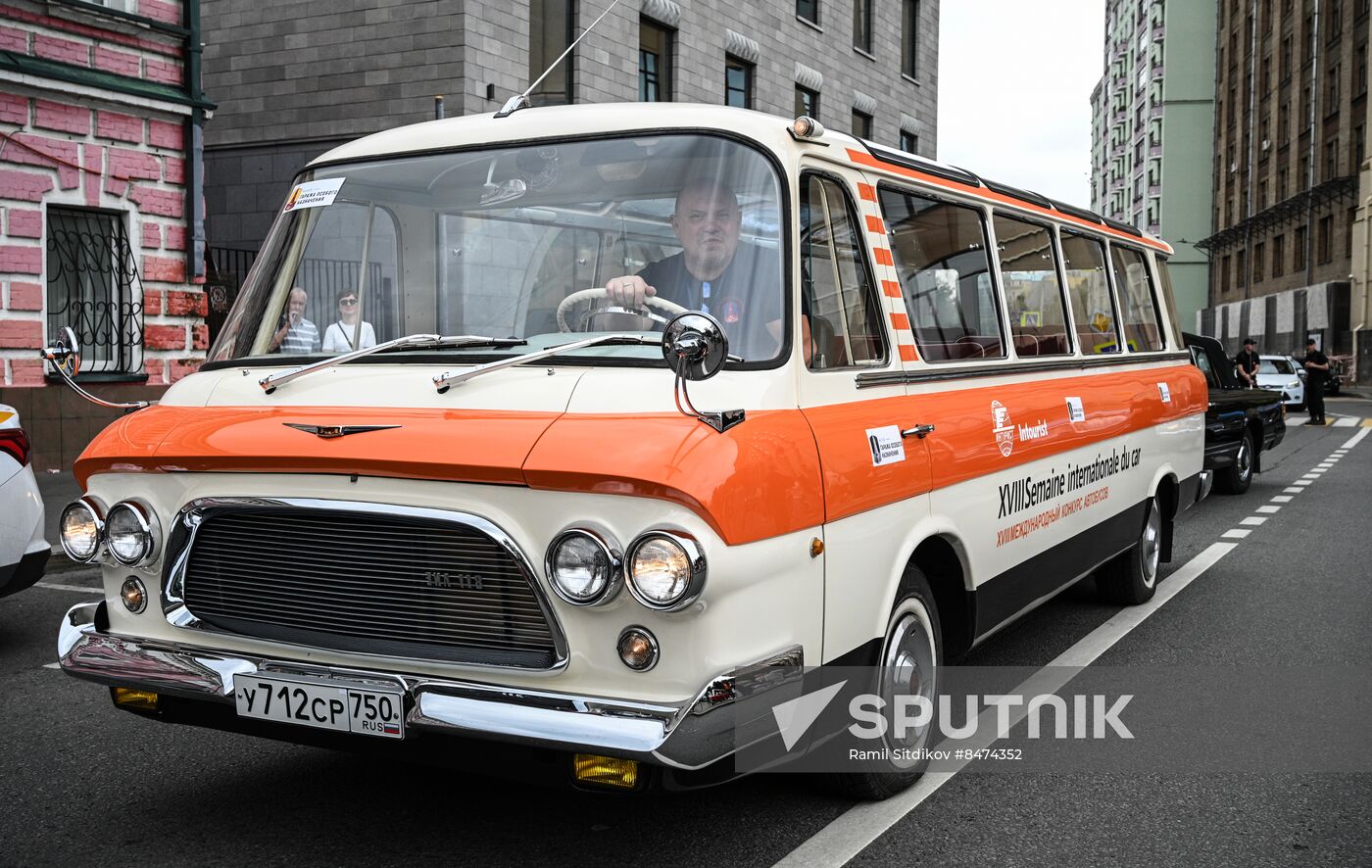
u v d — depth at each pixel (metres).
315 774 4.70
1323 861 3.97
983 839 4.12
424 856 3.90
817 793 4.49
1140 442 7.46
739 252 3.91
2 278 12.86
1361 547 10.56
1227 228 69.56
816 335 3.97
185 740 5.16
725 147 4.02
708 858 3.90
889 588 4.19
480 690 3.32
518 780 3.36
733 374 3.68
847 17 28.05
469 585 3.40
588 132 4.23
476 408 3.62
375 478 3.50
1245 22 67.94
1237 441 14.41
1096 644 6.93
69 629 4.00
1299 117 57.34
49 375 13.31
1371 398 43.44
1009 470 5.33
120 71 13.98
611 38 20.05
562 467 3.25
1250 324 65.25
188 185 14.79
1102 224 7.33
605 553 3.22
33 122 13.14
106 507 3.98
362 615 3.54
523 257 4.22
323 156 4.76
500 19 17.95
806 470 3.66
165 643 3.82
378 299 4.42
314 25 18.19
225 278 17.00
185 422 3.92
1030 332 5.98
